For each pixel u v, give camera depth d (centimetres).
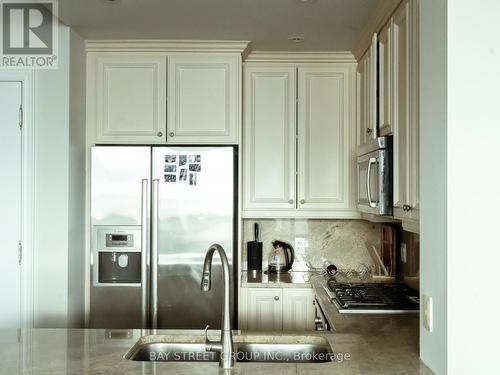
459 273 135
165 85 327
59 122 296
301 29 299
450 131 136
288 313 324
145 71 327
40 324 294
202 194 315
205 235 314
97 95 327
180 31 304
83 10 269
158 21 287
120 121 327
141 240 313
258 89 352
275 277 347
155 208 310
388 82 245
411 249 308
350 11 268
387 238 354
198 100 328
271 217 354
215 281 313
